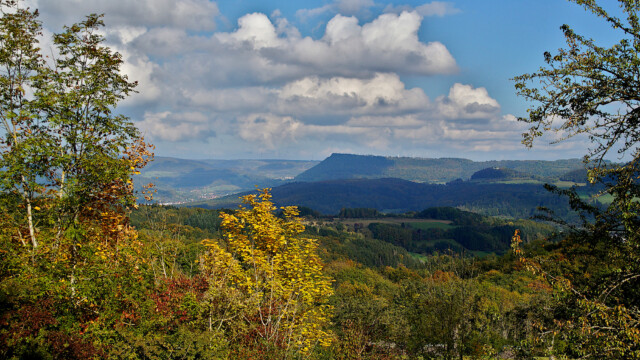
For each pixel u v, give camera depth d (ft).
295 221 57.31
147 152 49.21
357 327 73.31
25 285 33.68
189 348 35.55
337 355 67.62
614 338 20.43
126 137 46.16
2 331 29.68
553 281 23.73
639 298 22.11
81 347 32.78
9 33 40.83
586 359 22.03
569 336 23.22
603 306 20.70
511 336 109.29
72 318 36.29
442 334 64.75
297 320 46.96
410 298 133.49
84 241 42.27
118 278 41.14
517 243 26.32
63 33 42.80
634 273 22.00
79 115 43.27
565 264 24.89
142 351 35.60
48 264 38.22
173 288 44.75
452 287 66.54
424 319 73.46
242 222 50.42
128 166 44.16
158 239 53.11
